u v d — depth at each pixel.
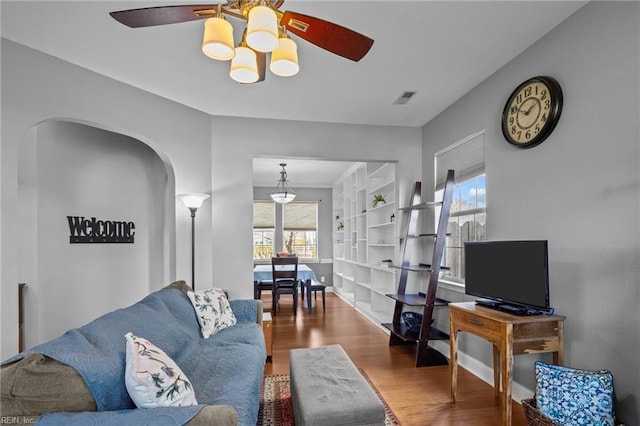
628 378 1.86
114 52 2.61
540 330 2.14
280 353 3.69
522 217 2.63
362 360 3.47
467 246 2.84
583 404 1.84
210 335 2.77
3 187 2.38
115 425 1.19
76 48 2.55
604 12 1.99
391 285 4.98
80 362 1.31
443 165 3.92
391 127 4.32
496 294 2.52
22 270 3.20
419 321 3.76
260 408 2.48
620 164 1.90
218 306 3.00
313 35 1.65
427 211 4.18
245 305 3.27
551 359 2.31
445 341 3.68
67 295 3.53
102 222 3.88
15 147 2.45
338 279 7.75
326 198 8.09
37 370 1.23
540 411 1.95
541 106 2.40
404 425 2.26
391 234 5.15
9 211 2.40
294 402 2.00
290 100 3.51
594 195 2.05
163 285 4.45
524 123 2.56
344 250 7.18
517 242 2.36
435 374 3.12
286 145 4.06
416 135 4.37
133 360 1.38
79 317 3.63
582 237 2.13
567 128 2.24
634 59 1.83
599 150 2.02
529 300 2.25
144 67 2.84
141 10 1.47
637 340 1.82
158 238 4.45
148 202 4.36
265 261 7.77
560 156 2.29
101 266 3.85
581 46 2.13
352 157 4.22
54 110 2.66
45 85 2.62
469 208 3.41
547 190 2.40
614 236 1.93
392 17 2.20
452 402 2.58
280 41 1.65
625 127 1.88
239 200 3.90
